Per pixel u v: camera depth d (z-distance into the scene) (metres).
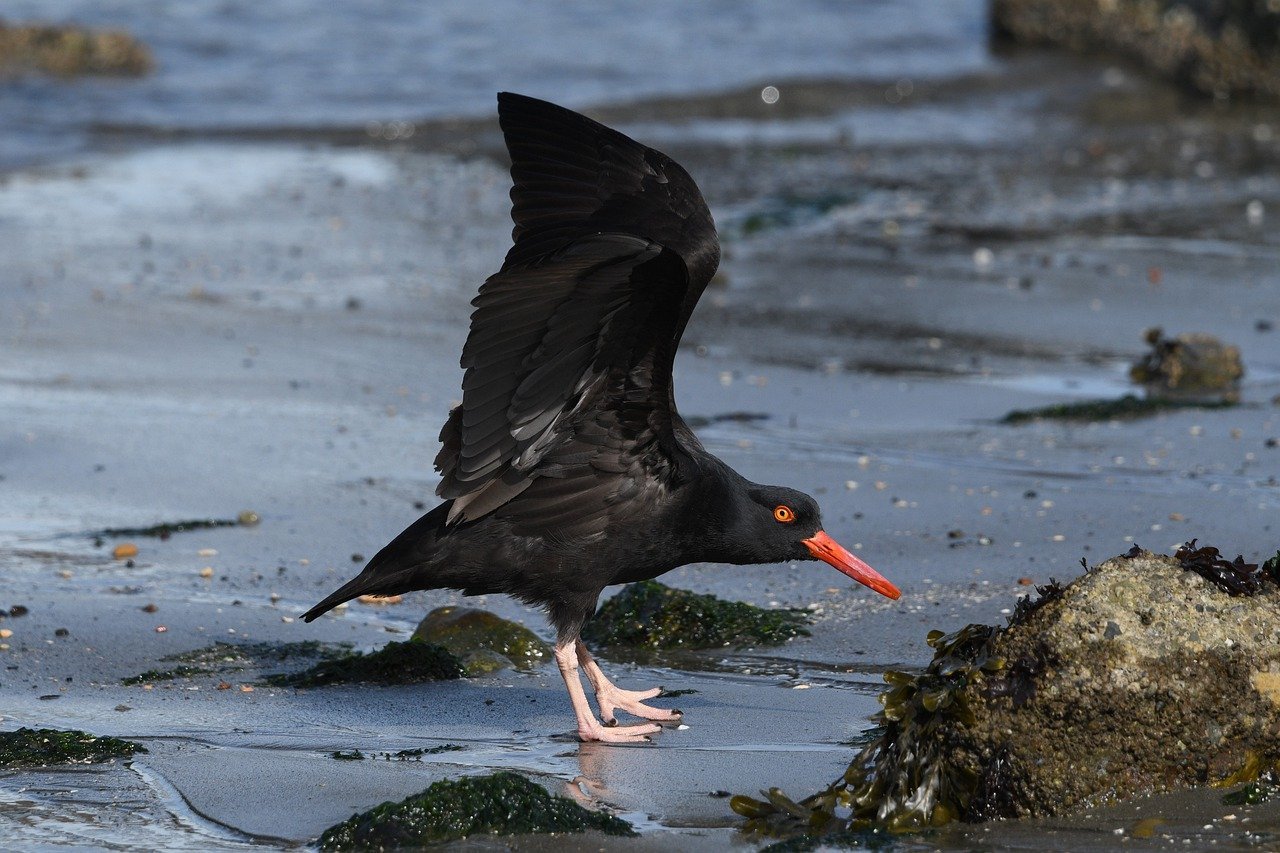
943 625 10.52
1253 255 22.77
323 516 13.07
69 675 9.77
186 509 13.14
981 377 17.45
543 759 8.57
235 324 19.14
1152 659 7.38
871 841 7.27
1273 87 34.50
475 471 8.52
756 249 23.30
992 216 25.36
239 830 7.54
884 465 14.29
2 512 12.95
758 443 15.02
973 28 40.94
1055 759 7.41
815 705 9.34
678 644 10.59
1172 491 13.29
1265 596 7.64
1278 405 16.12
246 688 9.70
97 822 7.62
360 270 21.83
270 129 30.88
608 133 9.11
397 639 10.68
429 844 7.30
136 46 34.72
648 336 8.34
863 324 19.52
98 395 16.33
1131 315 19.83
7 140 29.19
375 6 41.03
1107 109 34.06
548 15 40.94
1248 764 7.55
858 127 32.31
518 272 7.96
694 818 7.67
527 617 11.20
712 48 38.28
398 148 29.73
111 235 23.12
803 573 11.79
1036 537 12.17
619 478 9.00
